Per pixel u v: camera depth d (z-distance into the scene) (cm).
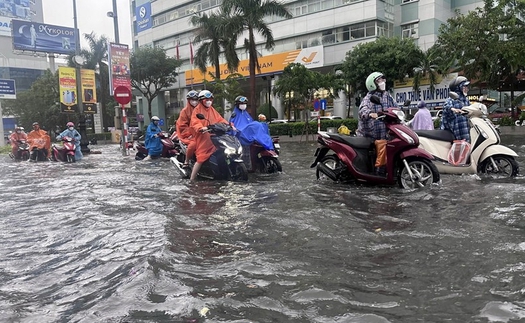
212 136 759
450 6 3628
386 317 212
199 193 618
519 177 657
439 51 2295
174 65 4375
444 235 350
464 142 672
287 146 1897
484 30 2084
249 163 841
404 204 485
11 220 478
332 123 2545
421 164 596
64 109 2305
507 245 316
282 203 516
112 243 365
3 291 271
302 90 2761
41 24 5466
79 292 263
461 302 227
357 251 321
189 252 329
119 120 2073
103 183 789
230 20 2716
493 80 2348
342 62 3344
